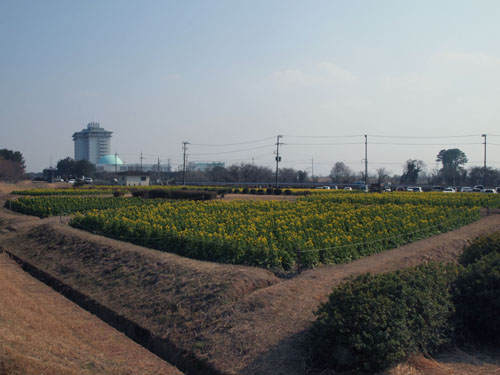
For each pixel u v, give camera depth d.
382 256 17.72
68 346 10.22
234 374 9.21
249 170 124.00
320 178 176.88
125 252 18.75
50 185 95.56
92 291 15.70
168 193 46.91
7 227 31.66
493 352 9.63
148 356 10.81
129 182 93.88
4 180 101.88
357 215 26.31
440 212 28.97
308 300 11.70
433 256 18.41
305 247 16.25
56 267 19.33
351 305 8.72
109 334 12.16
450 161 152.12
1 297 13.05
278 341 9.91
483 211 35.84
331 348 8.60
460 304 10.06
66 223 28.84
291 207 31.81
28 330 10.51
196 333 11.26
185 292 13.47
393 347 8.24
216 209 29.81
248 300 12.01
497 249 13.03
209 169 156.50
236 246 16.42
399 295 9.05
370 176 167.25
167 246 19.19
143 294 14.32
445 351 9.52
